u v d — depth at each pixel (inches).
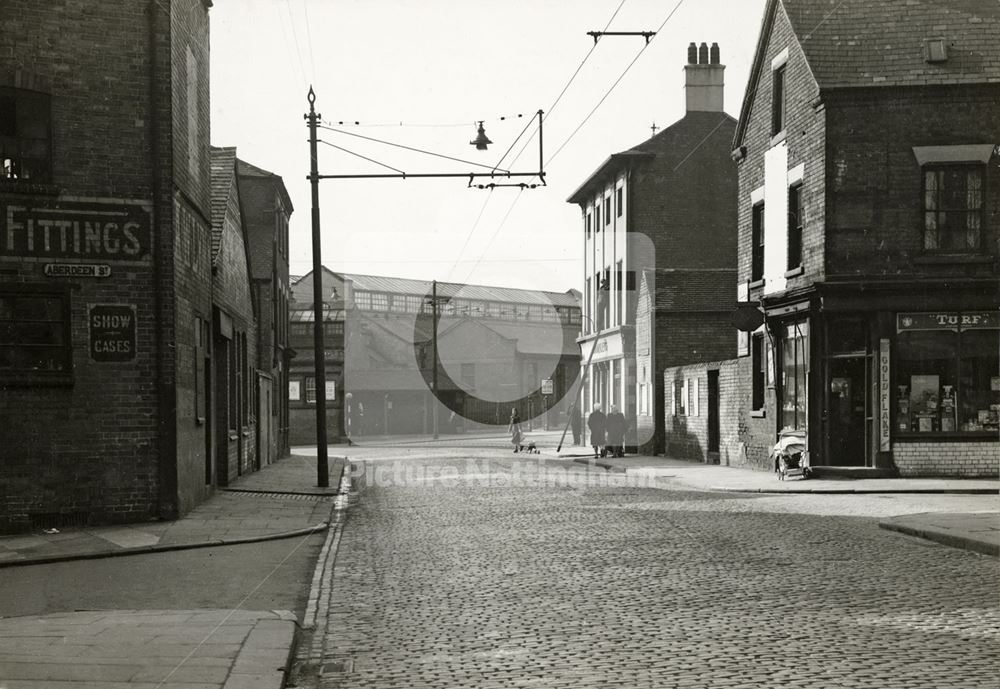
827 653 268.7
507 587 379.6
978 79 842.2
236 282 938.1
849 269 853.8
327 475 881.5
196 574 438.0
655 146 1432.1
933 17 888.3
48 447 582.2
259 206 1326.3
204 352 748.0
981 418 845.8
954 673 247.9
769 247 986.7
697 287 1226.6
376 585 395.5
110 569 453.4
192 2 688.4
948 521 529.0
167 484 604.4
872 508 638.5
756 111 1023.6
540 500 703.7
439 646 291.3
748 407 1002.1
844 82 855.1
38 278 579.8
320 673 267.9
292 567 456.1
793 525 547.8
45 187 577.9
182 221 639.1
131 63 596.7
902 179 850.8
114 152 592.7
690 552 451.8
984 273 844.0
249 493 815.1
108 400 591.5
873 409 849.5
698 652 272.2
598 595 357.7
